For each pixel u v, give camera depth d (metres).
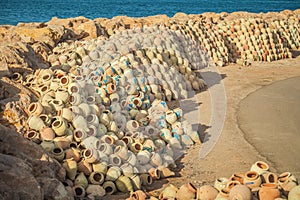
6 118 6.94
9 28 14.01
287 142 8.67
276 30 17.81
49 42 12.38
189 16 19.53
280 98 11.48
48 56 11.28
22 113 7.09
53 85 8.04
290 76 14.12
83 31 14.20
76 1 82.75
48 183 5.59
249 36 16.55
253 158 7.95
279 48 17.17
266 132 9.14
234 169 7.51
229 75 13.98
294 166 7.68
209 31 15.84
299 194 5.65
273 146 8.48
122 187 6.55
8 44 10.84
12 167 5.22
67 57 10.48
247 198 5.57
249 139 8.78
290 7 70.69
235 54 16.23
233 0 88.81
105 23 15.82
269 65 15.75
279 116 10.09
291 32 18.86
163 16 18.83
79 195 6.23
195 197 5.99
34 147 5.96
